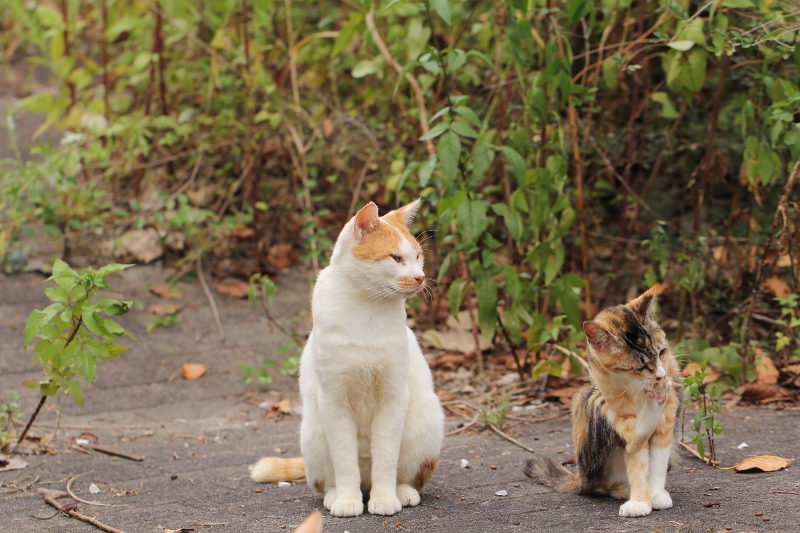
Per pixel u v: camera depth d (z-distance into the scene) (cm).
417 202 366
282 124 696
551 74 456
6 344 562
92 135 677
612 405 307
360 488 341
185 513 329
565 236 613
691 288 514
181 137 713
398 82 444
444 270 482
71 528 314
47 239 654
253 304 552
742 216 543
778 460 346
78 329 380
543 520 301
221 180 722
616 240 575
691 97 552
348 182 726
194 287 666
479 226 445
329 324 321
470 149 633
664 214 638
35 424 466
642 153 607
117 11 745
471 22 623
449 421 462
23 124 891
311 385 342
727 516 288
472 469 379
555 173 489
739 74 563
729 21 520
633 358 293
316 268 593
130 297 640
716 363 480
